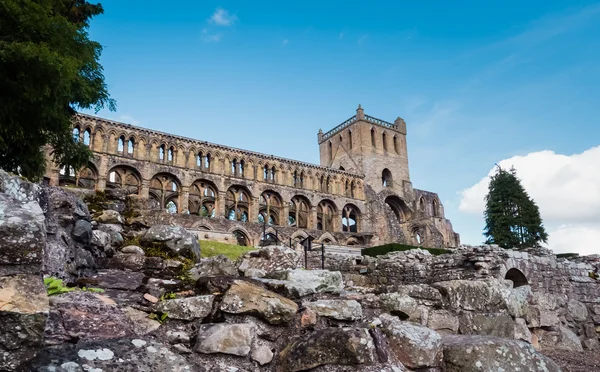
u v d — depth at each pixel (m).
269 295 6.45
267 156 65.00
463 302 9.41
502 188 65.19
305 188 67.94
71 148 22.05
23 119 16.52
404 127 87.62
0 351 3.76
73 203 7.97
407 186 80.81
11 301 3.92
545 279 19.25
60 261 6.79
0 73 14.08
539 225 62.59
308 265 20.77
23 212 4.55
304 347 5.79
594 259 23.34
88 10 23.73
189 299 6.06
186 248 10.21
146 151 54.34
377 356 6.01
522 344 6.89
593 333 19.19
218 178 59.59
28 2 14.51
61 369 4.17
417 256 20.27
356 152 80.38
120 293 6.80
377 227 70.44
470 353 6.51
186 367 5.05
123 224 11.96
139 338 5.16
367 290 10.59
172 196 60.97
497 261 17.11
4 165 18.45
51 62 13.74
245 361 5.64
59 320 4.88
